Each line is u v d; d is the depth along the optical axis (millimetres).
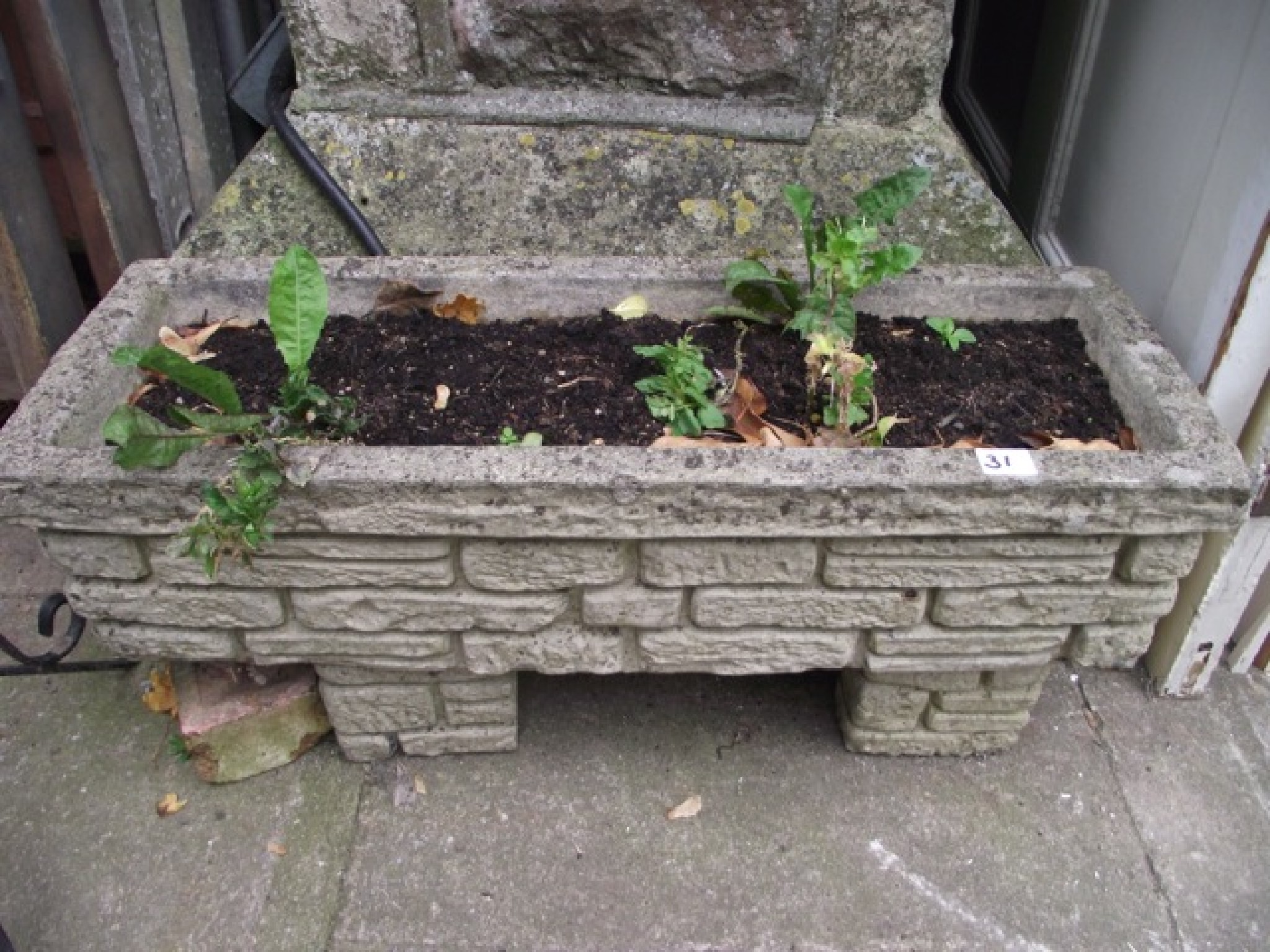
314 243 2258
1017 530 1562
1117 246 2326
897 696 1857
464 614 1668
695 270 1986
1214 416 1678
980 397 1835
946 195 2266
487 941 1699
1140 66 2254
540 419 1765
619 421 1765
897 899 1763
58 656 1950
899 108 2252
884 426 1696
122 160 2471
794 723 2023
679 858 1810
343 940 1699
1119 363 1831
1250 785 1957
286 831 1837
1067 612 1691
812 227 1956
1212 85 1919
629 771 1935
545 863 1799
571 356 1910
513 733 1918
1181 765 1986
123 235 2506
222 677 1884
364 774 1925
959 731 1922
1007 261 2256
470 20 2154
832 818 1874
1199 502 1546
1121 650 1773
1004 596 1664
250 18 2785
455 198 2258
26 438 1564
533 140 2242
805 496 1508
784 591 1656
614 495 1501
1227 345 1785
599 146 2242
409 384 1830
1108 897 1777
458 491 1498
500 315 2006
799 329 1857
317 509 1516
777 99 2238
